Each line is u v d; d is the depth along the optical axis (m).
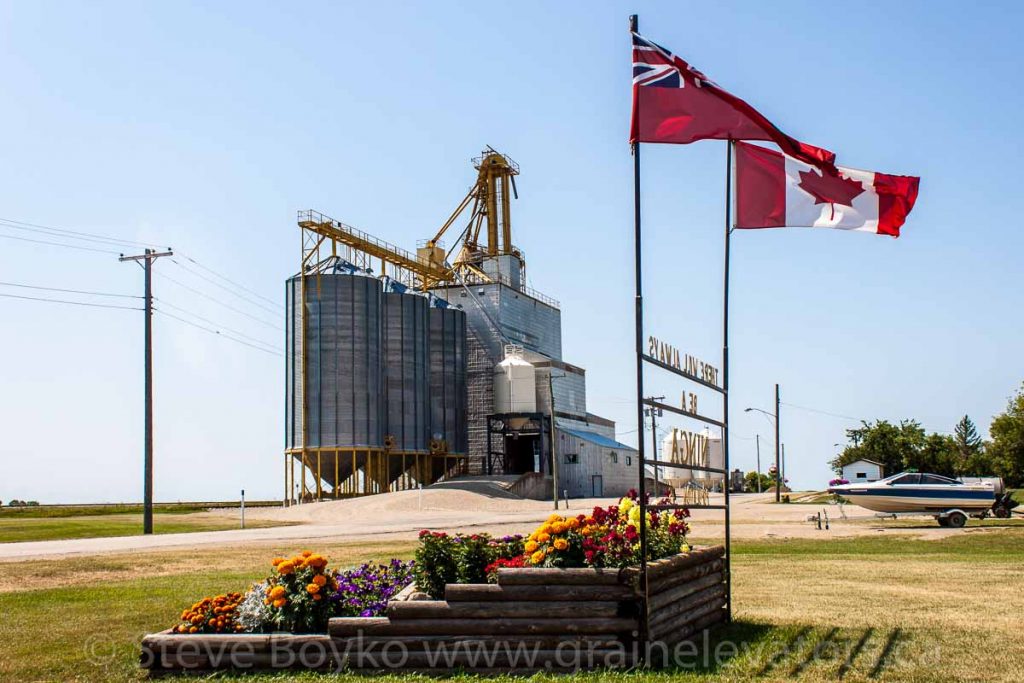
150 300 56.62
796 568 22.53
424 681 11.09
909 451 125.19
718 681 10.62
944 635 13.06
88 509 93.25
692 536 36.69
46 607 18.25
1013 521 44.72
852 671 11.05
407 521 58.72
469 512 74.06
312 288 105.75
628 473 133.75
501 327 128.25
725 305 15.12
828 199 14.91
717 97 13.16
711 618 13.93
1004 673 10.84
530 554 12.13
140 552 33.34
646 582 11.35
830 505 78.31
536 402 120.75
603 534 12.12
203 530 54.34
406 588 13.09
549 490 106.94
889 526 43.78
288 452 105.50
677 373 13.42
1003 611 15.13
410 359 114.62
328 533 45.81
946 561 24.20
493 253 134.62
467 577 12.54
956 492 46.09
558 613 11.38
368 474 105.25
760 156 14.99
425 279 127.88
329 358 104.44
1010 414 84.06
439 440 117.12
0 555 33.16
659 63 13.00
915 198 15.01
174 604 18.33
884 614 14.96
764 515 58.59
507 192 137.75
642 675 10.88
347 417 104.19
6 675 12.09
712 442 97.25
